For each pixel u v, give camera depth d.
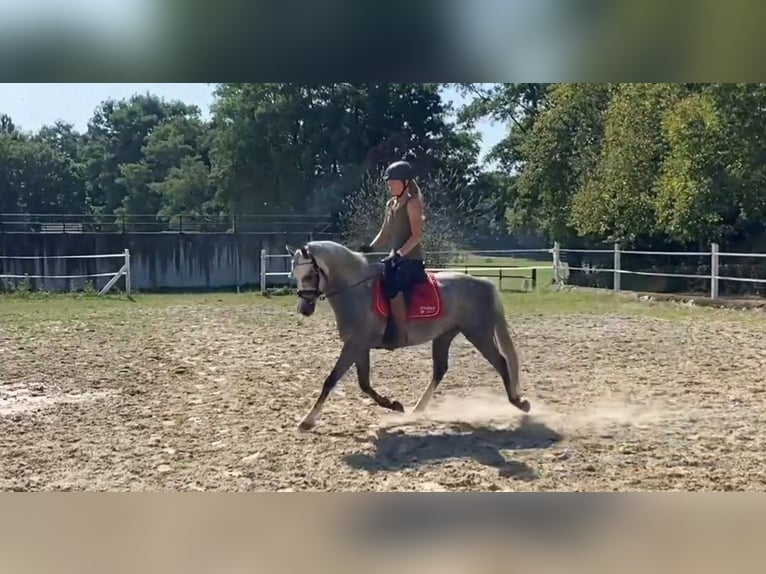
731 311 17.55
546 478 6.00
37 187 63.41
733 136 19.66
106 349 12.98
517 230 40.94
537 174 30.27
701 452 6.65
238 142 43.06
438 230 30.55
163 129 60.59
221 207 46.31
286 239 33.50
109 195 64.62
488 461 6.50
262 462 6.51
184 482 6.03
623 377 10.20
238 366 11.30
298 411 8.44
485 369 10.83
